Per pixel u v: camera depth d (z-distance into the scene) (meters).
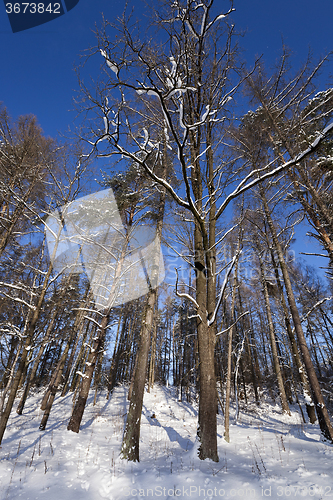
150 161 7.52
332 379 14.19
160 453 6.26
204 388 5.55
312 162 8.66
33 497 3.94
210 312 6.25
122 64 3.99
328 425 6.95
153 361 21.77
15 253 10.22
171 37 4.93
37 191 7.74
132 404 6.17
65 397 15.91
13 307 8.55
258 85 8.62
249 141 7.72
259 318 20.77
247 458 5.52
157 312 22.27
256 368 20.28
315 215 9.47
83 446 6.84
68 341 15.68
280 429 9.09
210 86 6.61
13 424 9.45
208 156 7.71
